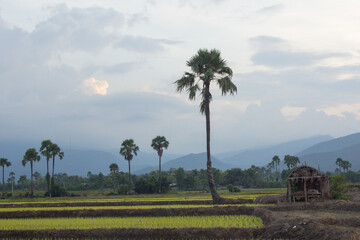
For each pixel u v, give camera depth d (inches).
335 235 802.2
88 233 1055.6
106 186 6540.4
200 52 1921.8
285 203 1552.7
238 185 6761.8
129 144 4613.7
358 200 1555.1
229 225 1092.5
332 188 1626.5
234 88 1956.2
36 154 4249.5
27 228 1114.1
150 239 1023.0
